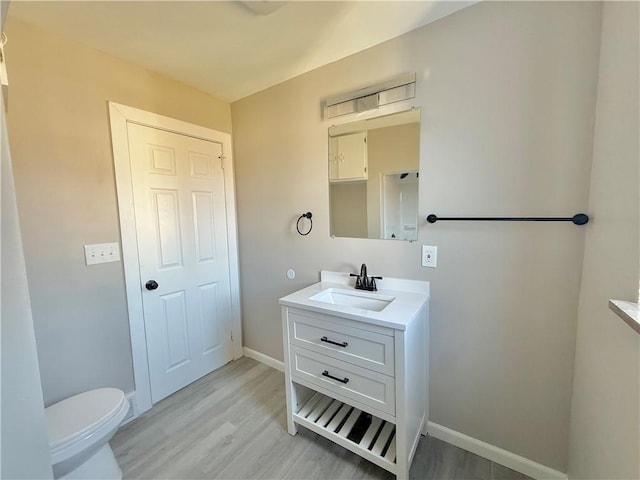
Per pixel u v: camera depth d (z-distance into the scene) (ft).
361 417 5.31
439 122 4.77
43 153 4.75
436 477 4.50
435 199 4.91
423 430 5.23
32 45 4.58
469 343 4.84
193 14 4.39
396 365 4.04
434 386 5.24
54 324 4.96
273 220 7.31
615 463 2.88
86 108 5.20
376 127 5.44
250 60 5.78
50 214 4.85
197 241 7.18
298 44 5.24
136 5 4.17
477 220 4.54
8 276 1.66
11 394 1.68
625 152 2.88
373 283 5.52
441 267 4.98
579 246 3.89
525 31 4.00
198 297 7.27
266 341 7.97
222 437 5.43
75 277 5.17
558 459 4.31
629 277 2.72
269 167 7.21
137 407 6.07
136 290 6.01
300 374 5.12
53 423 4.13
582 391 3.77
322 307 4.67
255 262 7.86
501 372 4.62
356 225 5.89
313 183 6.45
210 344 7.61
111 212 5.59
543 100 3.95
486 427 4.83
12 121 4.44
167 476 4.64
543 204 4.06
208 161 7.33
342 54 5.60
